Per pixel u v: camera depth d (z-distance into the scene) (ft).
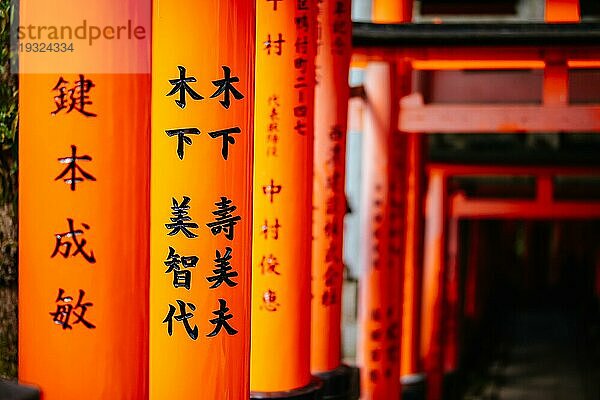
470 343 56.59
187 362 11.04
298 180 15.85
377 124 27.73
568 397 51.08
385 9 25.45
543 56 22.26
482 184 48.29
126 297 9.86
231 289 11.18
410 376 37.01
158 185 10.93
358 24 21.70
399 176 28.14
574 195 45.62
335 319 19.86
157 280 11.02
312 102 16.15
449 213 44.93
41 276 9.80
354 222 41.55
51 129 9.64
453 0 35.99
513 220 94.99
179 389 11.04
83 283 9.73
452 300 46.75
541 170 40.83
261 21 15.58
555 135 41.47
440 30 21.62
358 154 41.16
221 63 10.80
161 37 10.74
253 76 11.28
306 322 16.03
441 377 40.11
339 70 19.72
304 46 15.83
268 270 15.58
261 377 15.48
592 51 22.24
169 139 10.85
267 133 15.69
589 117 25.26
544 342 69.31
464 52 22.16
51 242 9.73
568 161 41.24
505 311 85.61
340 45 19.62
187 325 11.00
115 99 9.64
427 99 30.76
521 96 30.42
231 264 11.14
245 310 11.43
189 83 10.75
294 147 15.81
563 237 100.01
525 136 41.81
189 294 10.99
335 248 19.89
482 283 67.72
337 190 19.80
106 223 9.73
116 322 9.84
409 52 22.06
